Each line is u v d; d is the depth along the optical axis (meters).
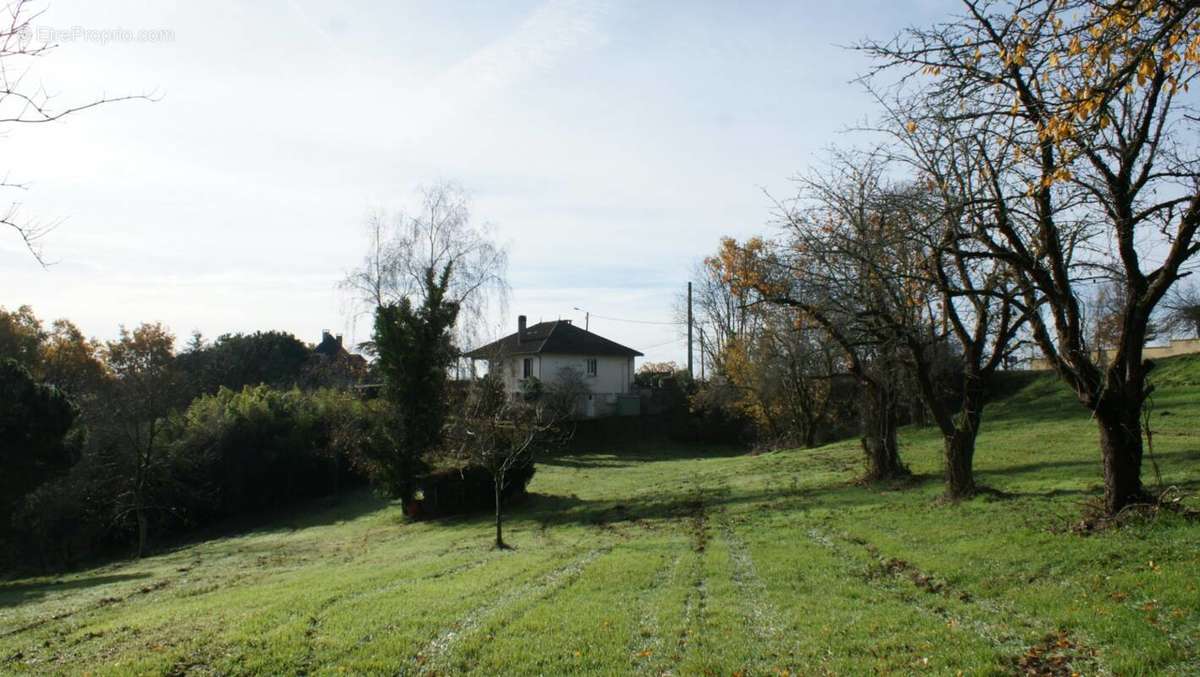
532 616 9.57
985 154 11.66
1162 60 8.02
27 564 33.69
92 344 48.22
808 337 24.53
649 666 7.46
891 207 14.09
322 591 12.07
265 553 23.77
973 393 17.22
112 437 35.03
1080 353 11.83
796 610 9.23
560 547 17.28
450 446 29.98
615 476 37.28
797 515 18.62
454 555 17.33
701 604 9.95
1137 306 11.22
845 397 40.19
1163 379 35.97
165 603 13.70
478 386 35.22
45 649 9.85
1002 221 12.18
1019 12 8.81
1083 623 7.60
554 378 58.62
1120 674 6.30
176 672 7.89
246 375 69.00
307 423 43.22
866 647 7.54
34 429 26.98
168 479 35.81
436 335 31.22
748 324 45.19
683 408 58.22
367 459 31.02
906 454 29.20
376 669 7.66
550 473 40.00
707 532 17.50
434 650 8.30
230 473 39.72
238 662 8.09
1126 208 11.01
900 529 14.67
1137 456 11.64
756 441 52.19
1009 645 7.32
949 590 9.77
